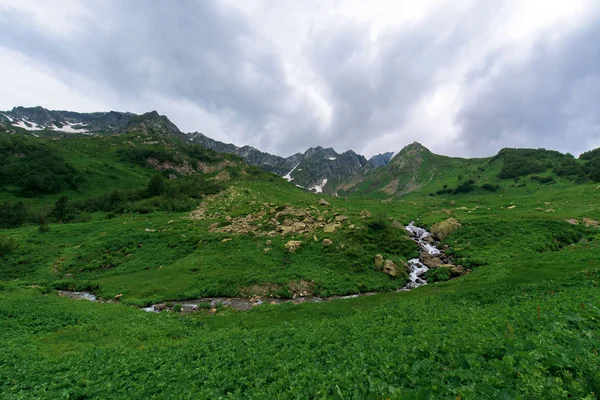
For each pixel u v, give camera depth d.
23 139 174.50
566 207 80.38
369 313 25.42
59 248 67.12
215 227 74.75
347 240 57.25
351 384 8.70
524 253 47.72
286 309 33.53
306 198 120.44
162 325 28.69
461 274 44.34
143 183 169.88
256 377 12.63
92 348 21.09
